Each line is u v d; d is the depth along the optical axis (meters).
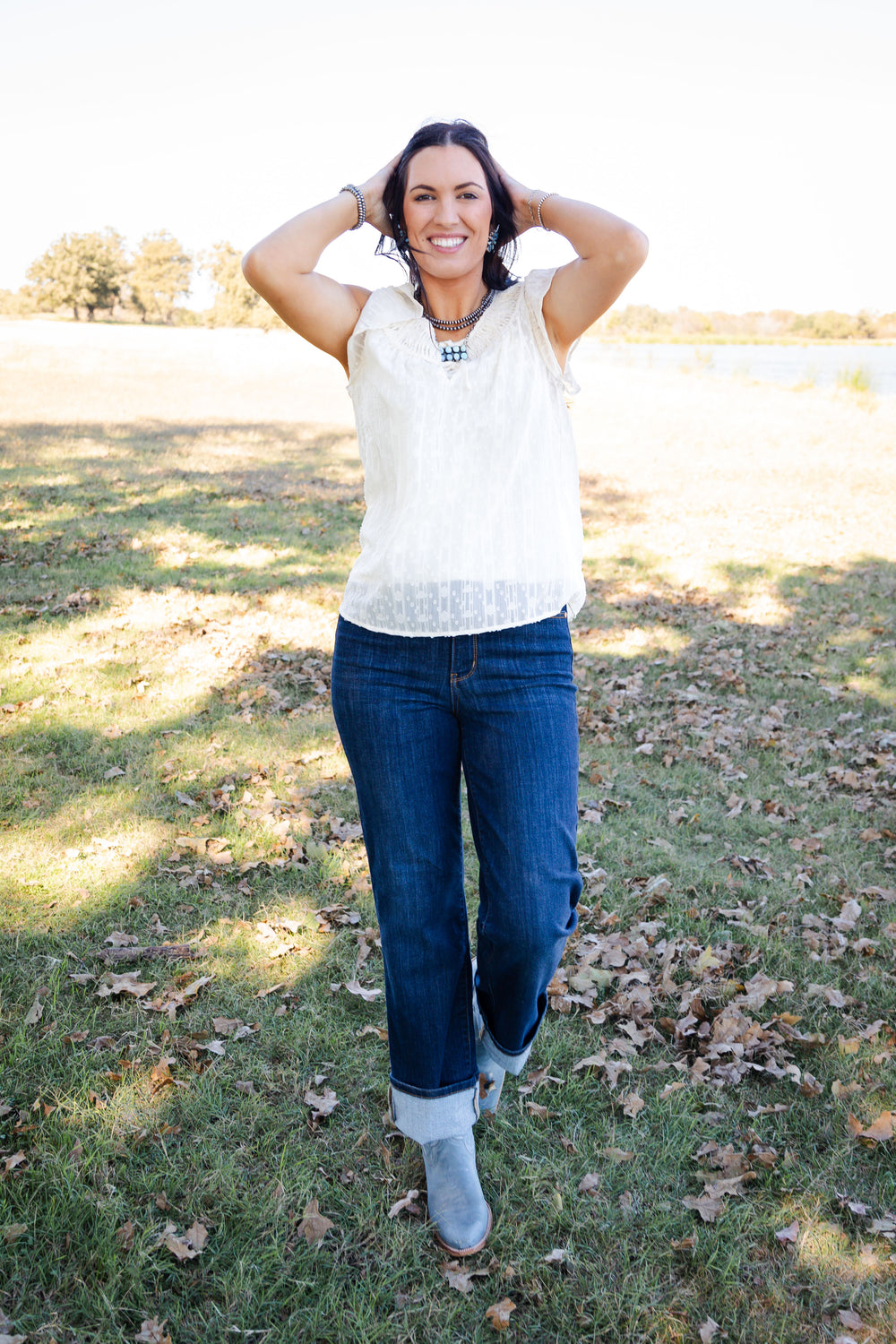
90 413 17.86
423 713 1.79
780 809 3.96
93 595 6.44
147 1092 2.34
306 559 7.83
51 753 4.14
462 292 1.82
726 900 3.31
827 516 10.56
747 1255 1.99
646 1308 1.87
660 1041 2.64
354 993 2.73
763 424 19.22
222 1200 2.07
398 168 1.79
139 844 3.48
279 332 55.94
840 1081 2.48
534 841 1.74
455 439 1.75
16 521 8.59
